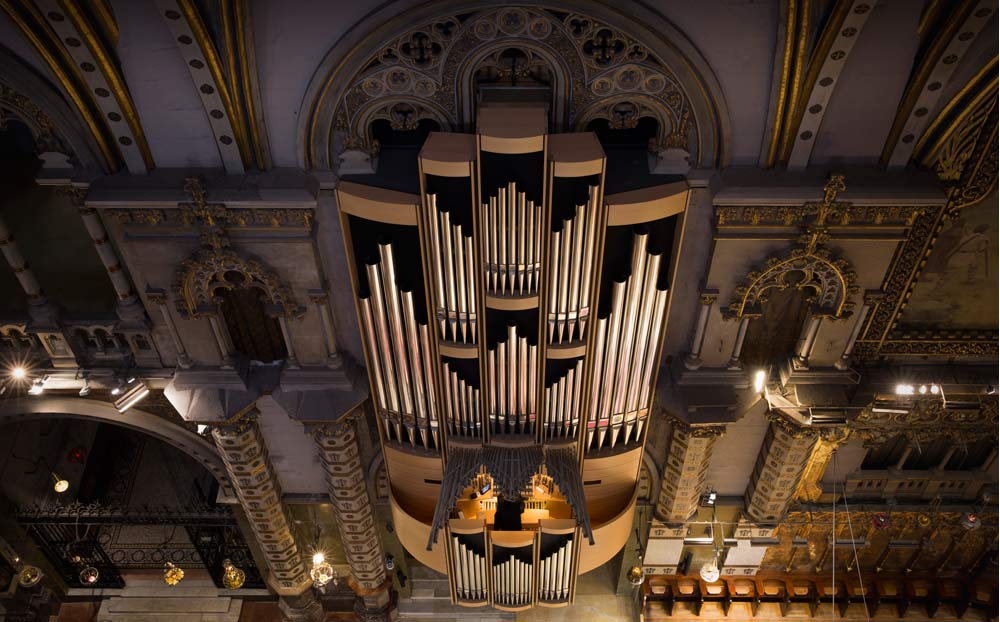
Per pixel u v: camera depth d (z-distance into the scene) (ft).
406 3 36.32
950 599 70.28
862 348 49.80
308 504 64.13
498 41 37.68
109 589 76.23
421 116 40.65
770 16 36.55
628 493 55.67
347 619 74.95
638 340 45.57
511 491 49.32
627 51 37.99
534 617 72.69
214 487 82.43
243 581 69.41
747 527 64.90
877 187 40.93
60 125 40.19
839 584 70.95
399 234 42.88
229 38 36.78
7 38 37.60
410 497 56.90
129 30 36.73
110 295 49.98
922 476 60.08
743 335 48.32
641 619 71.67
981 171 41.63
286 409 50.78
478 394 48.24
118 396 53.93
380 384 49.29
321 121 40.16
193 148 41.45
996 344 49.52
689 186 42.06
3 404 55.72
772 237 43.01
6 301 49.60
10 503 67.46
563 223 39.22
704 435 51.98
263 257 44.24
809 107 39.14
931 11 35.99
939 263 45.80
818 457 58.49
